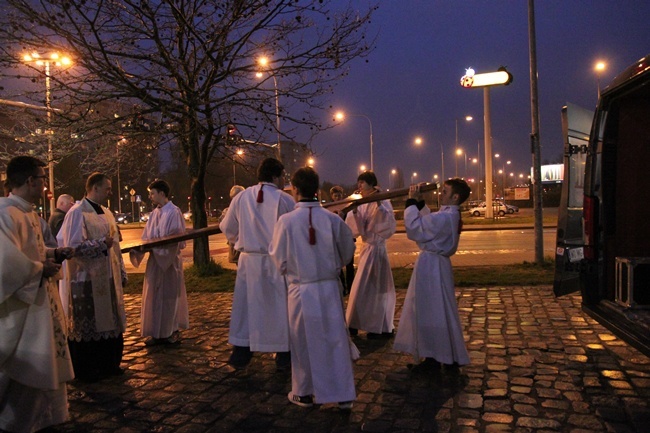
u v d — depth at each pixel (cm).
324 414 385
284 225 392
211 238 2977
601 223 498
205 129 784
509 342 547
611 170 506
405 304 478
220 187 6212
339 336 383
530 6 1065
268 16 668
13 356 339
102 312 467
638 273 502
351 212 589
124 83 698
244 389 444
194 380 470
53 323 362
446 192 469
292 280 395
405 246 1922
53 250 381
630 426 346
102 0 600
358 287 584
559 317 646
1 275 322
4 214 336
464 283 892
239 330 464
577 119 559
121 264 501
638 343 384
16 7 601
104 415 394
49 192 2234
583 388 415
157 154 1078
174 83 794
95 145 830
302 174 399
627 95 485
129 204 7881
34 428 353
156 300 579
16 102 777
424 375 459
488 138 3616
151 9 660
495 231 2666
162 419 384
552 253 1534
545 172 7388
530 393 408
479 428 349
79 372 468
